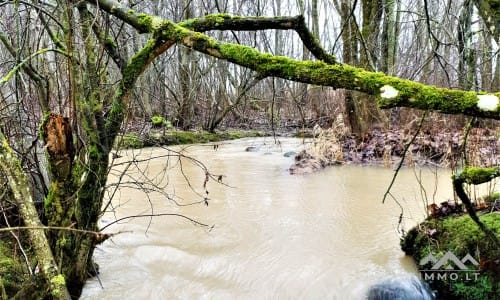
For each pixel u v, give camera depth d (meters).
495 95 1.52
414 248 3.79
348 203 5.59
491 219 3.40
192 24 2.43
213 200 5.84
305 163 8.23
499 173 2.19
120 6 2.49
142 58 2.83
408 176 7.15
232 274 3.62
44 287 2.22
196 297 3.26
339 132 9.99
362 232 4.49
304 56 15.67
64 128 2.46
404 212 5.08
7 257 3.09
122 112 2.94
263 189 6.45
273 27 2.25
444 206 3.91
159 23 2.28
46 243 1.57
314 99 13.96
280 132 14.84
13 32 3.20
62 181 2.57
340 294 3.28
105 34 2.87
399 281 3.38
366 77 1.67
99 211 2.97
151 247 4.09
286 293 3.32
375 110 10.42
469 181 2.27
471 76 6.71
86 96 2.89
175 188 6.59
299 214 5.16
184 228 4.66
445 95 1.56
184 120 13.73
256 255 3.97
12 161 1.58
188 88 13.95
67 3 2.53
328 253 3.98
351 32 9.71
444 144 7.98
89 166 2.81
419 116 9.52
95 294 3.19
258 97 17.61
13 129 3.48
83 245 2.88
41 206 3.65
